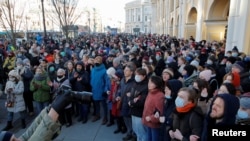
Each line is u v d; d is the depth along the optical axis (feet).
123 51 37.70
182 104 9.48
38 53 34.30
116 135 17.72
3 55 37.86
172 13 115.03
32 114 21.86
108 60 26.45
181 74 17.34
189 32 77.10
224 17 55.01
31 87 19.52
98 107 20.62
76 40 67.92
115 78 17.54
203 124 9.05
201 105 10.89
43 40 61.87
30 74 21.49
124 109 15.94
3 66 30.91
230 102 8.05
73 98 5.06
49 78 19.90
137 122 14.07
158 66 22.80
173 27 110.63
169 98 11.60
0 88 29.58
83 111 19.92
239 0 35.09
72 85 19.84
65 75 19.83
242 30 34.30
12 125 19.44
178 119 9.82
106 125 19.54
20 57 30.25
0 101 26.08
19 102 18.52
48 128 4.65
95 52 33.19
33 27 118.52
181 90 9.73
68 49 41.93
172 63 18.62
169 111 11.46
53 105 4.86
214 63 22.16
